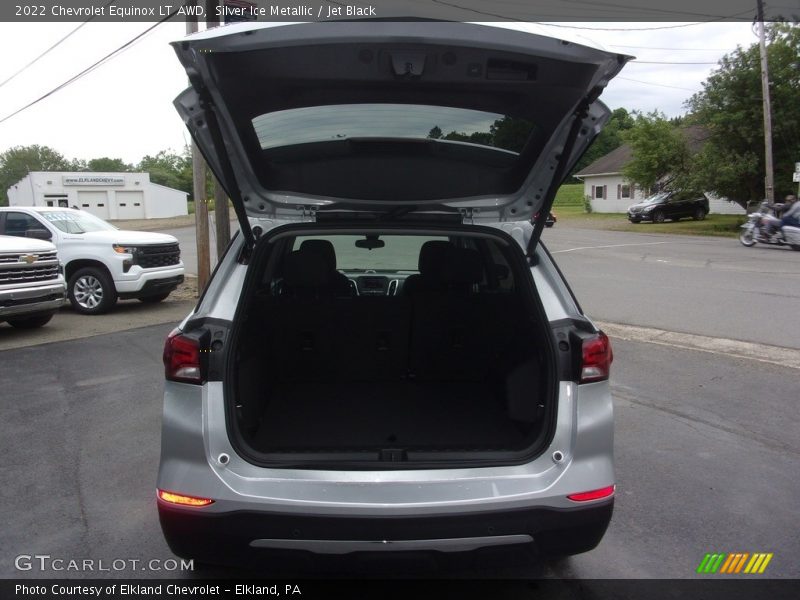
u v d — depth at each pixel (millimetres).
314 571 2557
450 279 3885
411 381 4035
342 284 4121
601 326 8906
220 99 2531
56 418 5551
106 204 57719
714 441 4895
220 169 2850
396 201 3219
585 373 2707
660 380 6383
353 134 2949
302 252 3848
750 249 19953
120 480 4324
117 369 7168
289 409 3621
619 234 26969
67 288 10836
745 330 8430
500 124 2850
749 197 27078
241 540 2504
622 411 5547
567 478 2605
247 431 3029
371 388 3949
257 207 3205
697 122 27047
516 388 3359
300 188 3197
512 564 2609
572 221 36875
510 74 2465
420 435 3299
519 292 3223
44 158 102062
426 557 2520
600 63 2393
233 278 2939
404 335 3934
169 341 2682
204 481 2531
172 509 2549
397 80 2455
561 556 2654
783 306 10016
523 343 3273
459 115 2791
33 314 8961
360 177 3170
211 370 2660
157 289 11234
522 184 3156
